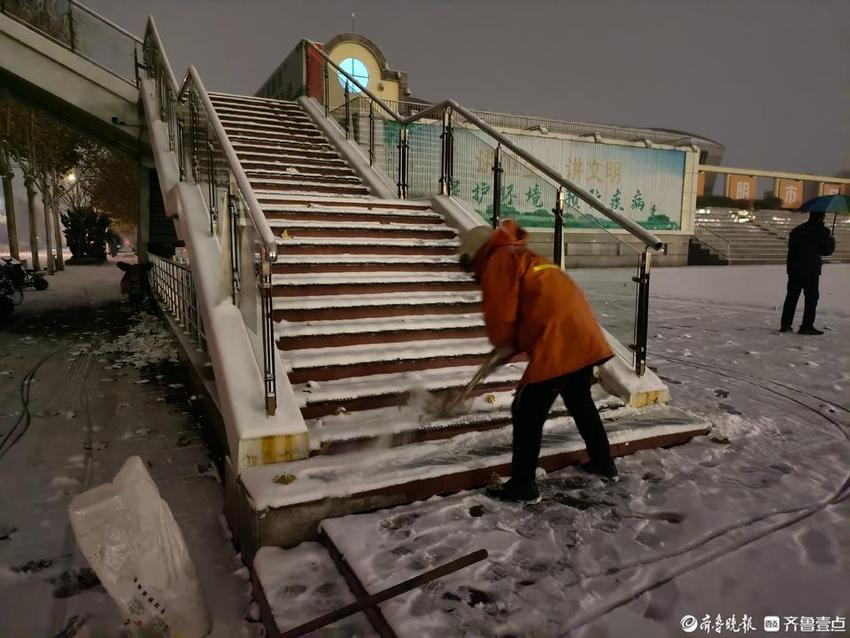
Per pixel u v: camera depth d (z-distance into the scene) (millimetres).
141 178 13711
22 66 9234
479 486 3031
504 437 3387
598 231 4422
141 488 1940
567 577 2260
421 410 3568
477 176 6195
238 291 3840
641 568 2311
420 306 4559
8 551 2764
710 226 26797
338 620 2098
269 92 15211
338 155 8688
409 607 2068
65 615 2303
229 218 3861
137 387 5645
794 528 2605
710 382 5281
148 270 11484
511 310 2738
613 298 4367
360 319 4324
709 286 14461
